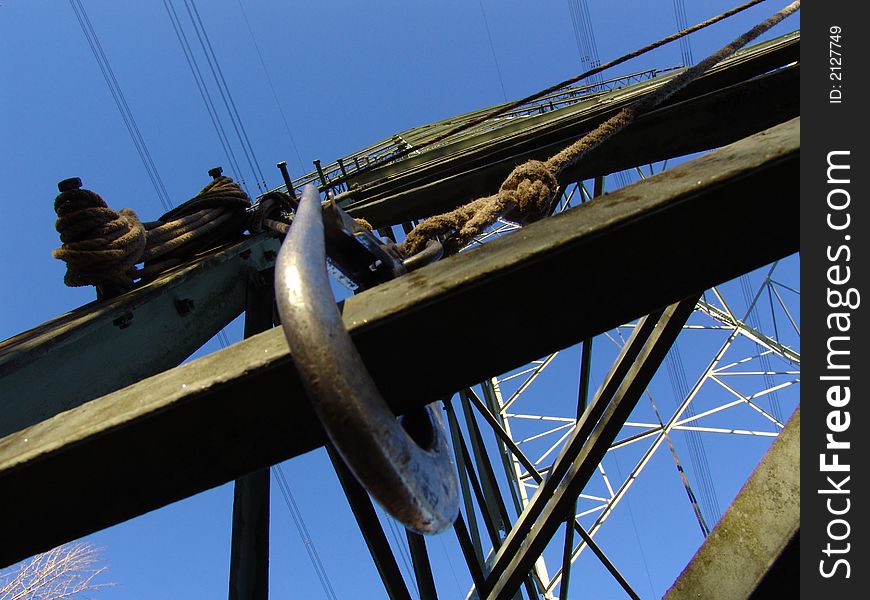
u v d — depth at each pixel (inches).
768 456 91.3
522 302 61.4
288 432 64.2
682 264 62.5
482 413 235.9
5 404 102.0
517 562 137.8
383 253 74.4
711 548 90.9
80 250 149.6
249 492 144.7
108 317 131.3
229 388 61.4
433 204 228.7
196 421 63.0
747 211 61.2
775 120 194.9
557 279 61.1
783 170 60.2
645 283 62.7
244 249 196.7
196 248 201.9
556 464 142.9
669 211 59.8
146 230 185.9
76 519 68.9
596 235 59.0
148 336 144.4
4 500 66.9
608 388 131.6
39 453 62.9
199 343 164.7
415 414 63.6
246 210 224.1
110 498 67.5
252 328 184.9
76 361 119.4
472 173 223.0
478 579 153.7
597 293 62.7
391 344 61.4
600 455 127.9
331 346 40.9
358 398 39.9
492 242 67.1
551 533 133.9
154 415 61.6
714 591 87.0
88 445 63.3
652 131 199.9
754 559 84.8
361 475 40.5
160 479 66.4
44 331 123.8
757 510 88.4
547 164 96.6
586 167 205.0
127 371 133.7
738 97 194.1
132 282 162.7
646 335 125.8
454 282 58.9
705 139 199.2
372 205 228.5
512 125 344.8
